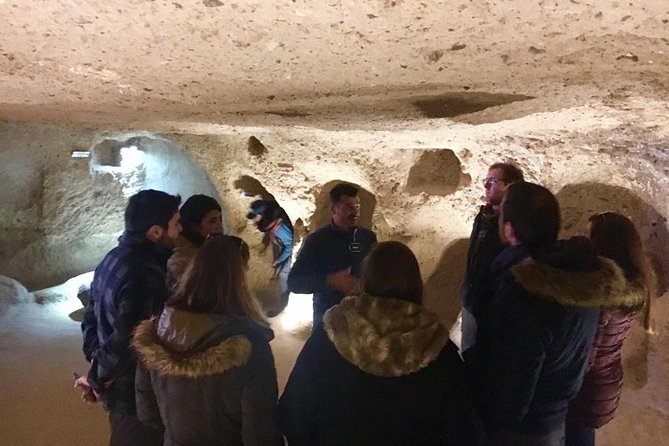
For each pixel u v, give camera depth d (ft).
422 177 12.17
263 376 4.41
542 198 4.66
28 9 3.64
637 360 8.55
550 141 8.67
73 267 17.81
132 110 8.38
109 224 18.07
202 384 4.35
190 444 4.52
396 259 4.16
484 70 4.74
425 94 5.88
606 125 7.35
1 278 15.19
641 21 3.51
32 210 17.13
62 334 13.00
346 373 4.06
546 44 4.02
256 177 14.70
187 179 17.26
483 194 10.66
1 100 7.68
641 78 4.89
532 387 4.39
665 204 7.77
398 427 4.03
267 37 4.06
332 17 3.65
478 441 4.35
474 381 4.73
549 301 4.37
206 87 5.74
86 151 16.92
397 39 4.00
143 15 3.71
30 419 9.04
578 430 5.47
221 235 4.68
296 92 5.87
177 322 4.42
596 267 4.63
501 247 6.22
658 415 7.98
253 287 15.87
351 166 12.87
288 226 14.28
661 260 8.06
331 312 4.19
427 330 4.03
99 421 8.99
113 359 5.45
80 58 4.74
